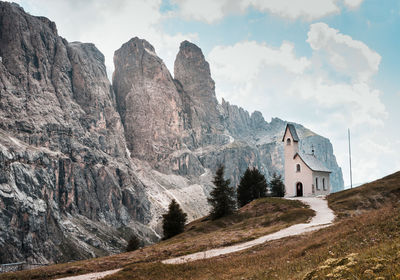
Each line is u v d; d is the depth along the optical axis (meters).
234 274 28.81
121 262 45.09
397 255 16.25
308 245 32.16
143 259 46.19
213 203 88.75
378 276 13.75
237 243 51.94
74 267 42.53
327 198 86.75
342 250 24.70
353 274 14.55
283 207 81.31
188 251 49.44
